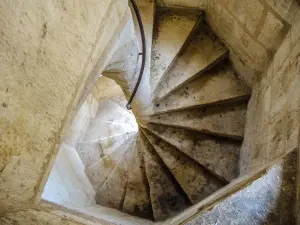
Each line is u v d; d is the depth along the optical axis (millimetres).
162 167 3059
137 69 2477
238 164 2590
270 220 1089
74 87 1344
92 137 3539
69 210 1464
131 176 3201
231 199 1123
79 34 1253
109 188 3234
